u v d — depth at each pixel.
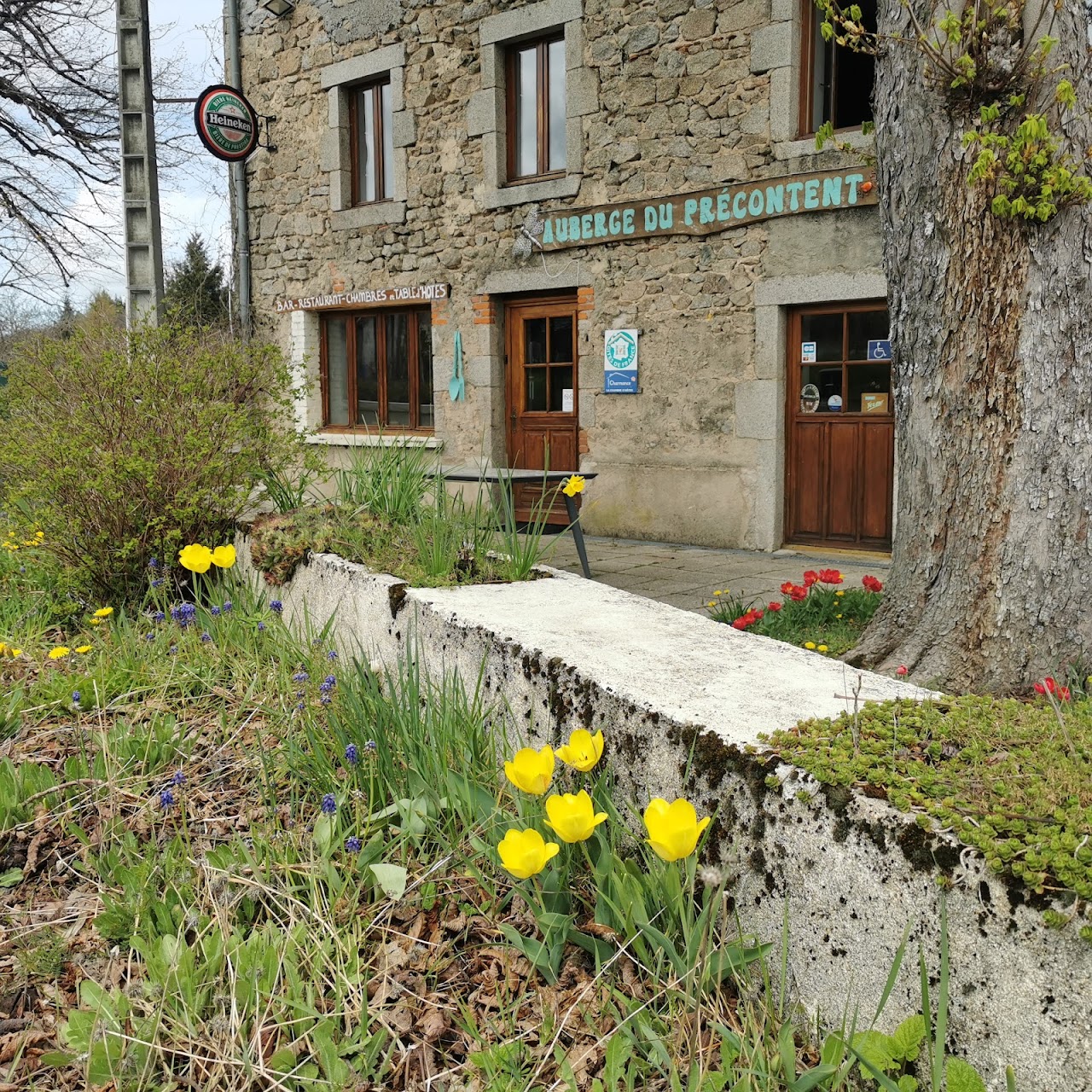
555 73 9.08
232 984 1.81
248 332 11.21
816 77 7.66
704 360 8.20
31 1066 1.79
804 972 1.73
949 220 3.35
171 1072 1.71
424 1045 1.77
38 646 4.15
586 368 8.95
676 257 8.26
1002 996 1.43
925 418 3.52
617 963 1.88
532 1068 1.71
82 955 2.08
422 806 2.34
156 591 4.61
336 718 2.75
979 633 3.38
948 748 1.86
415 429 10.73
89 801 2.65
